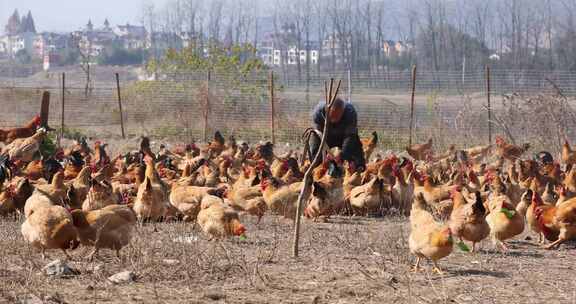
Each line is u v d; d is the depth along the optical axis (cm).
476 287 898
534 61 6056
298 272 959
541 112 2161
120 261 977
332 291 868
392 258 1052
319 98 3562
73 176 1580
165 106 3097
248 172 1594
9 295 818
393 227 1320
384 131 2681
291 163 1642
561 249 1169
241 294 852
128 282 892
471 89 2802
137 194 1309
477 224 1081
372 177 1543
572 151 1983
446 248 918
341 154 1656
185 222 1308
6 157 1689
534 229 1205
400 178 1479
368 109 2819
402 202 1474
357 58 7381
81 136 2967
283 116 2911
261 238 1200
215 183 1559
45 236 947
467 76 2931
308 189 1358
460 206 1126
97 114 3369
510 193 1460
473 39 7006
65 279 902
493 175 1501
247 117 2969
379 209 1463
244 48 3319
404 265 1011
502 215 1112
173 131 3009
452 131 2420
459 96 2806
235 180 1714
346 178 1552
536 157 1995
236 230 1057
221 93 3023
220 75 3072
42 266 952
